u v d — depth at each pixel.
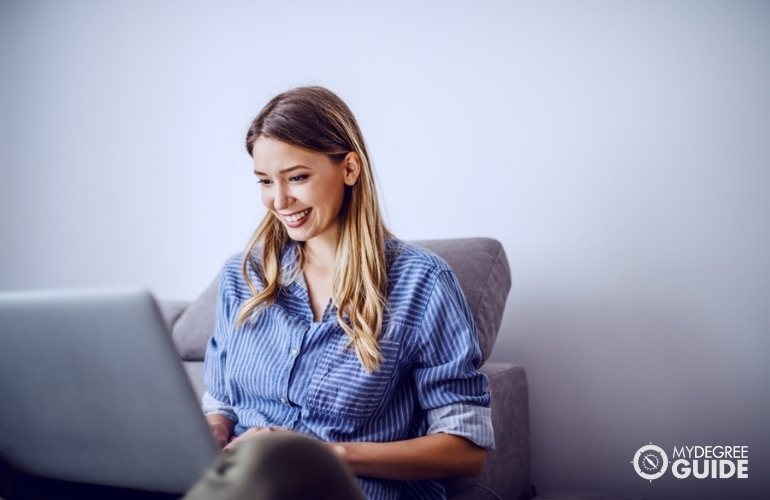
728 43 1.48
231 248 2.07
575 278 1.62
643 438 1.55
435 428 1.03
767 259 1.45
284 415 1.05
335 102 1.13
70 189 2.36
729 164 1.48
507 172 1.69
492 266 1.41
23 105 2.44
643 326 1.55
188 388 0.61
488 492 1.29
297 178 1.07
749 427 1.46
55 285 2.38
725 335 1.48
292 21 1.99
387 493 0.99
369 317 1.04
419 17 1.81
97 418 0.66
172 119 2.18
